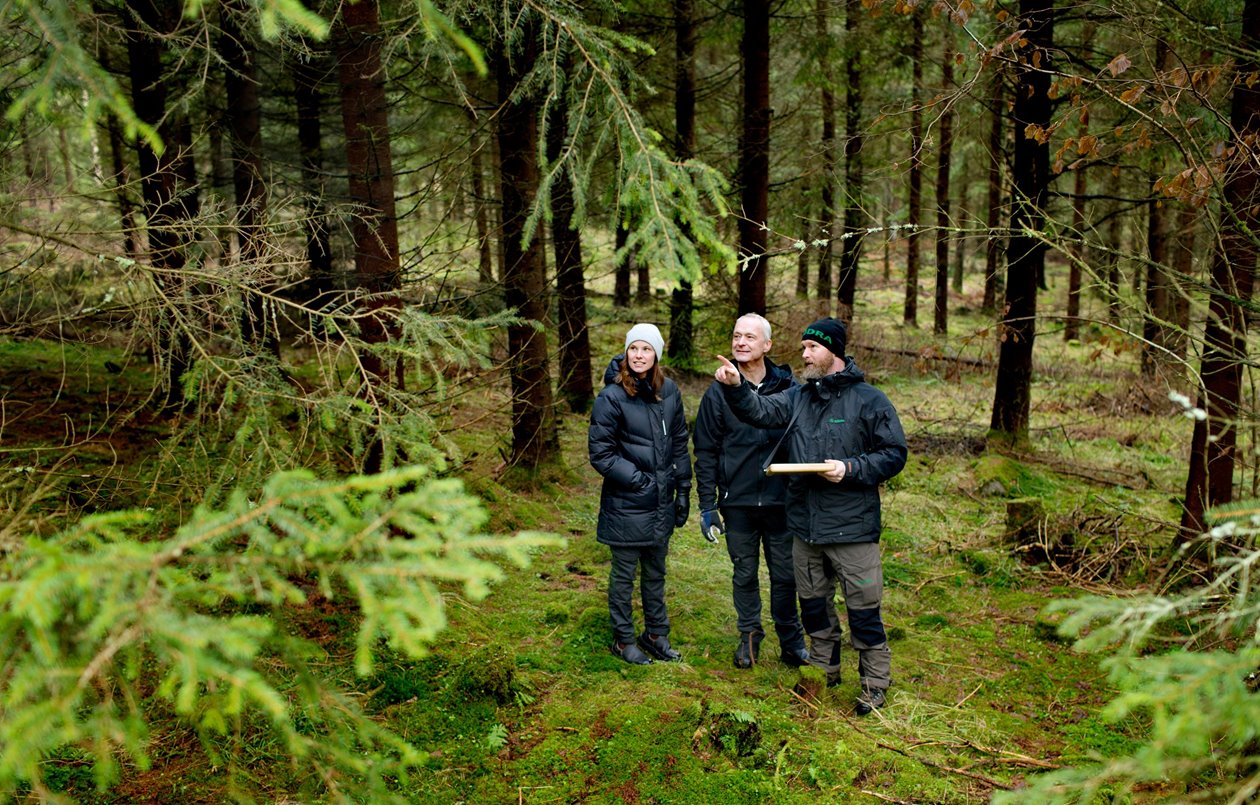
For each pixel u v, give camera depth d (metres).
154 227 2.94
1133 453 8.30
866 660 3.43
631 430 3.63
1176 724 1.20
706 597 4.62
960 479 7.04
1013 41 3.85
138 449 5.12
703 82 10.13
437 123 7.50
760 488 3.70
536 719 3.20
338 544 1.35
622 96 2.60
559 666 3.65
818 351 3.40
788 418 3.49
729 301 9.41
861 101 10.91
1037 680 3.72
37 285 3.39
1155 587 4.10
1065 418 9.53
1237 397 4.42
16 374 6.76
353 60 4.30
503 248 6.01
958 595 4.80
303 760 1.66
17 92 3.13
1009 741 3.21
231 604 3.51
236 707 1.17
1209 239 3.86
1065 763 2.99
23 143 3.40
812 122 10.96
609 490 3.68
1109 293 3.49
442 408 4.33
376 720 3.03
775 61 10.59
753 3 7.36
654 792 2.79
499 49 5.14
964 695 3.63
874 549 3.36
